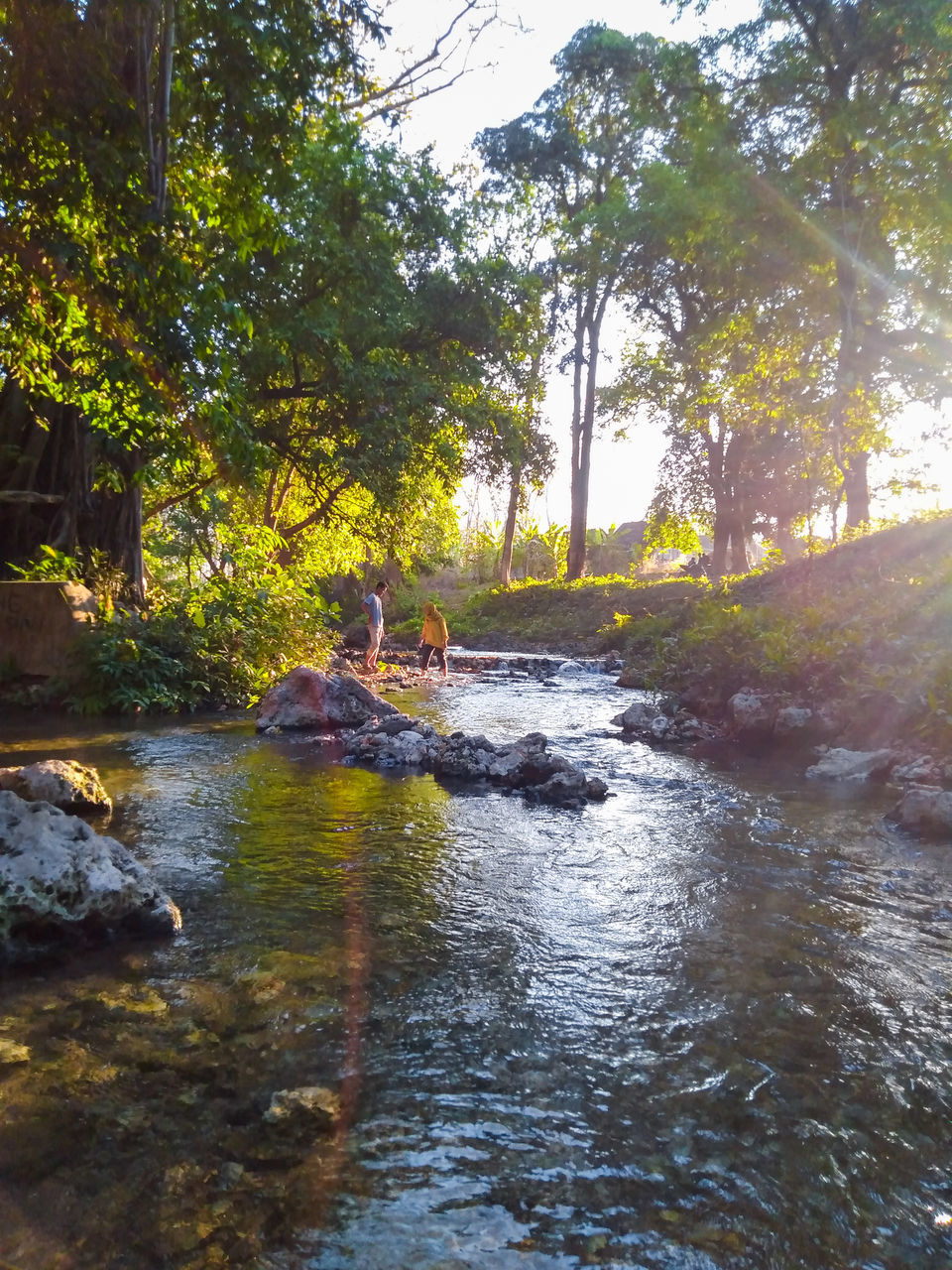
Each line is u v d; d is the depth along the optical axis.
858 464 23.33
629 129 33.69
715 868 5.10
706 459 39.06
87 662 12.33
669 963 3.78
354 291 19.03
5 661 12.64
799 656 10.60
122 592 15.40
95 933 3.93
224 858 5.20
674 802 6.84
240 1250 2.06
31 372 9.27
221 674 13.48
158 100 7.67
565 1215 2.21
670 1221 2.21
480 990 3.49
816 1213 2.24
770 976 3.66
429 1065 2.91
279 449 20.95
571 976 3.63
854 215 18.70
